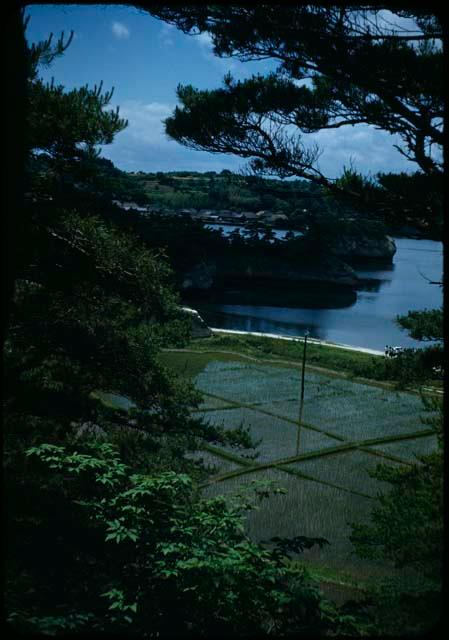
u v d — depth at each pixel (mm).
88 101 10648
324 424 27062
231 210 146250
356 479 21406
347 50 8164
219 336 42719
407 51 8023
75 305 12242
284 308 66938
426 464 10109
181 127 9883
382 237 107250
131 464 11273
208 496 19125
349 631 6980
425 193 8578
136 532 7277
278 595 7098
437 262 113562
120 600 6555
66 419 11555
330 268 84125
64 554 7719
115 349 12086
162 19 7840
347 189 9617
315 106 9570
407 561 8461
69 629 6086
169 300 12688
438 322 10930
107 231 11844
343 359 37844
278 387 32281
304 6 7730
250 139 9719
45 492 8477
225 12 8000
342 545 16516
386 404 30094
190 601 7258
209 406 28719
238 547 7582
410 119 8391
